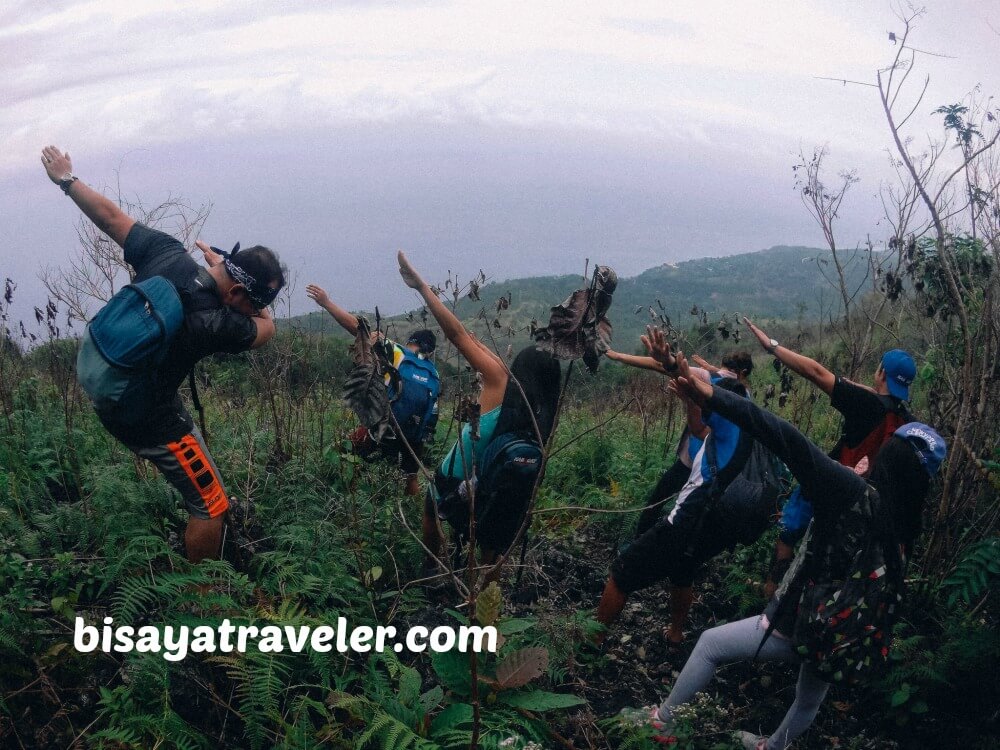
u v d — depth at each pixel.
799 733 3.31
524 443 3.71
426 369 4.82
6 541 3.52
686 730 3.19
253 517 4.20
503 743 2.80
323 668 3.07
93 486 4.02
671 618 4.20
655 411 6.98
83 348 3.03
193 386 3.38
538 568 4.38
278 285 3.30
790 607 3.09
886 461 3.17
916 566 4.54
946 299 4.74
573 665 3.69
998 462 4.25
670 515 3.81
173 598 3.22
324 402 5.50
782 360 4.02
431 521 4.21
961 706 3.63
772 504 3.76
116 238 3.35
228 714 3.04
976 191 4.38
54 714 2.86
